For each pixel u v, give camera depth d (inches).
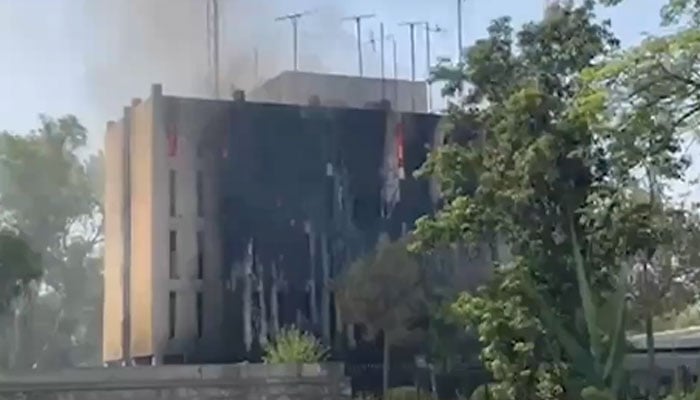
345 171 2925.7
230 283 2770.7
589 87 1435.8
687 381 2030.0
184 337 2704.2
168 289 2719.0
